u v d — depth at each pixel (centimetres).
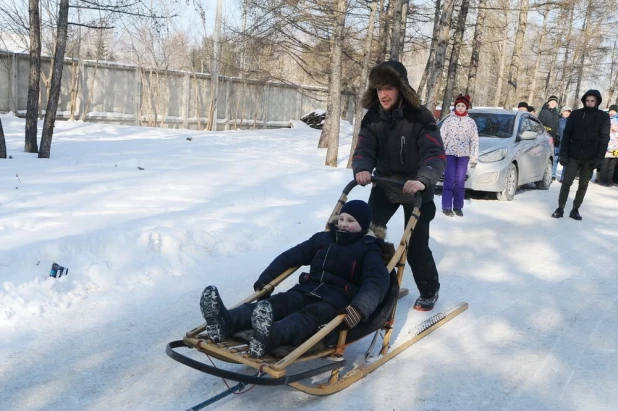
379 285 383
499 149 1101
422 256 518
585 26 3162
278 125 2781
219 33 2292
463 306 548
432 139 463
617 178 1500
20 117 1952
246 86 2519
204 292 337
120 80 2197
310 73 1934
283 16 1620
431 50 1984
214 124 2436
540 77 4191
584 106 943
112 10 1218
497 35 3058
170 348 340
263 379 315
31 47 1271
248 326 364
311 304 382
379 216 510
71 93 2052
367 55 1375
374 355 440
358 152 486
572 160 953
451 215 945
